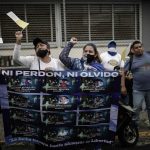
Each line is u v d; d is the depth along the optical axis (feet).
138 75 16.60
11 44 25.55
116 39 27.96
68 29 26.78
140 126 18.44
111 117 12.78
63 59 13.82
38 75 12.31
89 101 12.58
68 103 12.48
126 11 28.02
